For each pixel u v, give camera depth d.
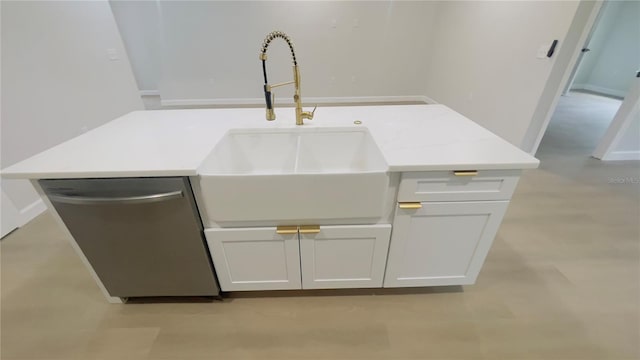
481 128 1.29
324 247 1.18
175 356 1.18
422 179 1.00
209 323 1.31
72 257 1.70
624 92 5.70
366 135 1.34
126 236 1.09
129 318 1.33
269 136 1.36
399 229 1.13
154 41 5.66
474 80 3.61
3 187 1.87
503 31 2.97
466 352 1.18
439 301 1.40
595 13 2.06
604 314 1.33
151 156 1.03
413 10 4.69
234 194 0.99
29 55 2.06
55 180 0.95
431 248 1.20
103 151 1.08
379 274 1.29
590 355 1.16
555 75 2.35
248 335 1.26
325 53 4.98
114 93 2.96
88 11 2.60
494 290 1.46
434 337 1.24
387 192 1.04
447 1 4.30
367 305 1.39
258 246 1.17
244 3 4.51
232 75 5.07
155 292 1.31
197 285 1.28
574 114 4.55
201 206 1.05
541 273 1.56
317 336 1.25
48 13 2.21
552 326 1.28
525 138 2.69
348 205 1.04
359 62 5.09
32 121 2.09
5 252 1.74
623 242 1.78
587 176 2.60
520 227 1.92
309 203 1.03
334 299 1.42
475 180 1.01
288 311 1.36
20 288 1.50
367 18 4.73
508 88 2.91
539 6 2.43
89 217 1.03
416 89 5.41
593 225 1.94
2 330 1.29
